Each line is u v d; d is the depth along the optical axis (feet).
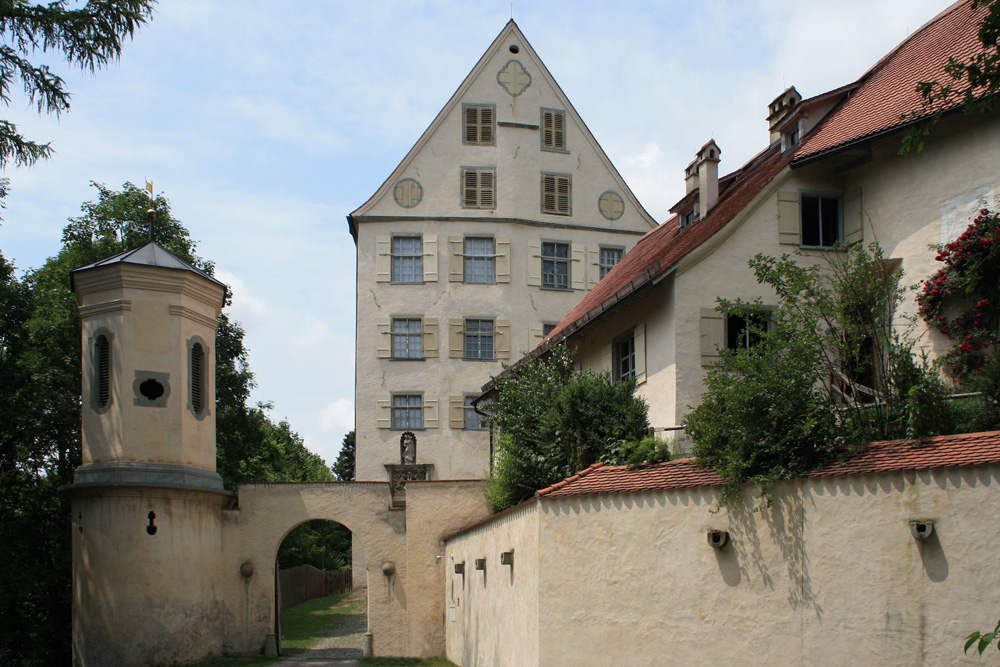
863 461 42.04
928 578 39.42
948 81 58.18
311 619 120.67
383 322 127.85
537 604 50.21
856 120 63.98
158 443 73.82
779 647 42.68
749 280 63.36
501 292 128.47
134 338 74.23
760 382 44.96
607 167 134.31
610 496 48.70
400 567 83.82
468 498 84.12
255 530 82.23
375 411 126.11
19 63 60.39
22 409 88.28
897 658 39.73
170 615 72.69
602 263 132.57
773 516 43.62
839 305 48.49
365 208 129.90
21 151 61.52
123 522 71.77
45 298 99.66
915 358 55.98
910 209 60.49
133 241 111.55
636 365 68.28
